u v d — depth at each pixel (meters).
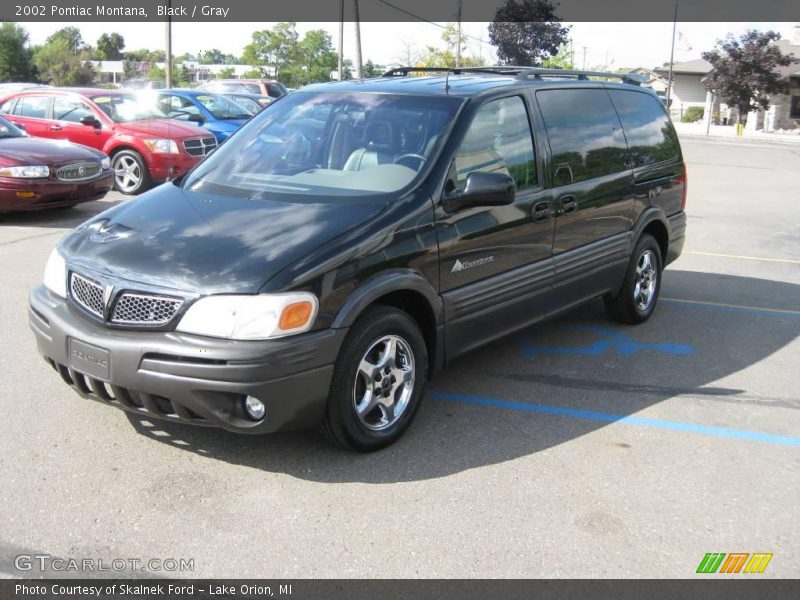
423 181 4.35
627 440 4.45
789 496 3.89
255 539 3.36
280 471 3.93
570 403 4.96
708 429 4.65
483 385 5.22
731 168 22.05
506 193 4.32
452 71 5.82
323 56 79.31
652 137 6.64
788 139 37.88
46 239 9.02
